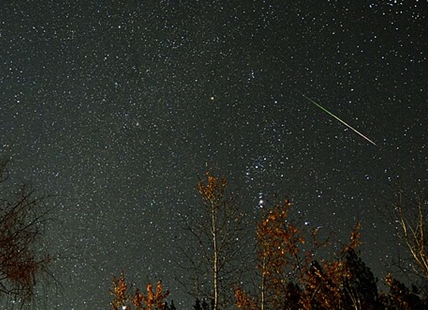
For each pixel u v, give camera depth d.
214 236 15.66
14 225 9.62
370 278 18.12
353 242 17.25
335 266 17.17
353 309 17.41
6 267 9.34
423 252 13.50
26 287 9.40
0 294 9.25
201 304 16.50
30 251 9.67
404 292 17.19
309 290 16.58
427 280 13.82
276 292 16.11
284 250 16.39
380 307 17.52
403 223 13.91
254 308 15.69
